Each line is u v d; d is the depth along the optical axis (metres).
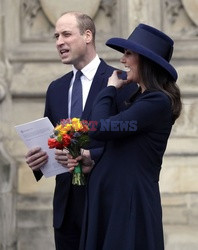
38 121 14.88
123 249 13.17
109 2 23.02
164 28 23.09
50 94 16.19
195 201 22.11
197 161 22.39
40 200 21.91
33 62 22.84
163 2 23.05
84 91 15.62
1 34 22.88
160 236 13.48
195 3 23.11
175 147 22.45
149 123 13.30
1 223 21.23
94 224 13.41
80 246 13.72
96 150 14.76
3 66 22.70
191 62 22.97
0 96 22.34
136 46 13.48
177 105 13.66
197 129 22.80
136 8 22.86
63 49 15.48
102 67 15.70
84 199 15.31
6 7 22.92
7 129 22.50
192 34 23.16
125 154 13.42
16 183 21.95
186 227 21.80
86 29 15.52
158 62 13.38
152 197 13.38
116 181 13.39
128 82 14.03
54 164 15.15
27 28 23.02
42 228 21.75
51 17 22.92
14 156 22.39
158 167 13.68
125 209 13.27
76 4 22.89
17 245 21.66
